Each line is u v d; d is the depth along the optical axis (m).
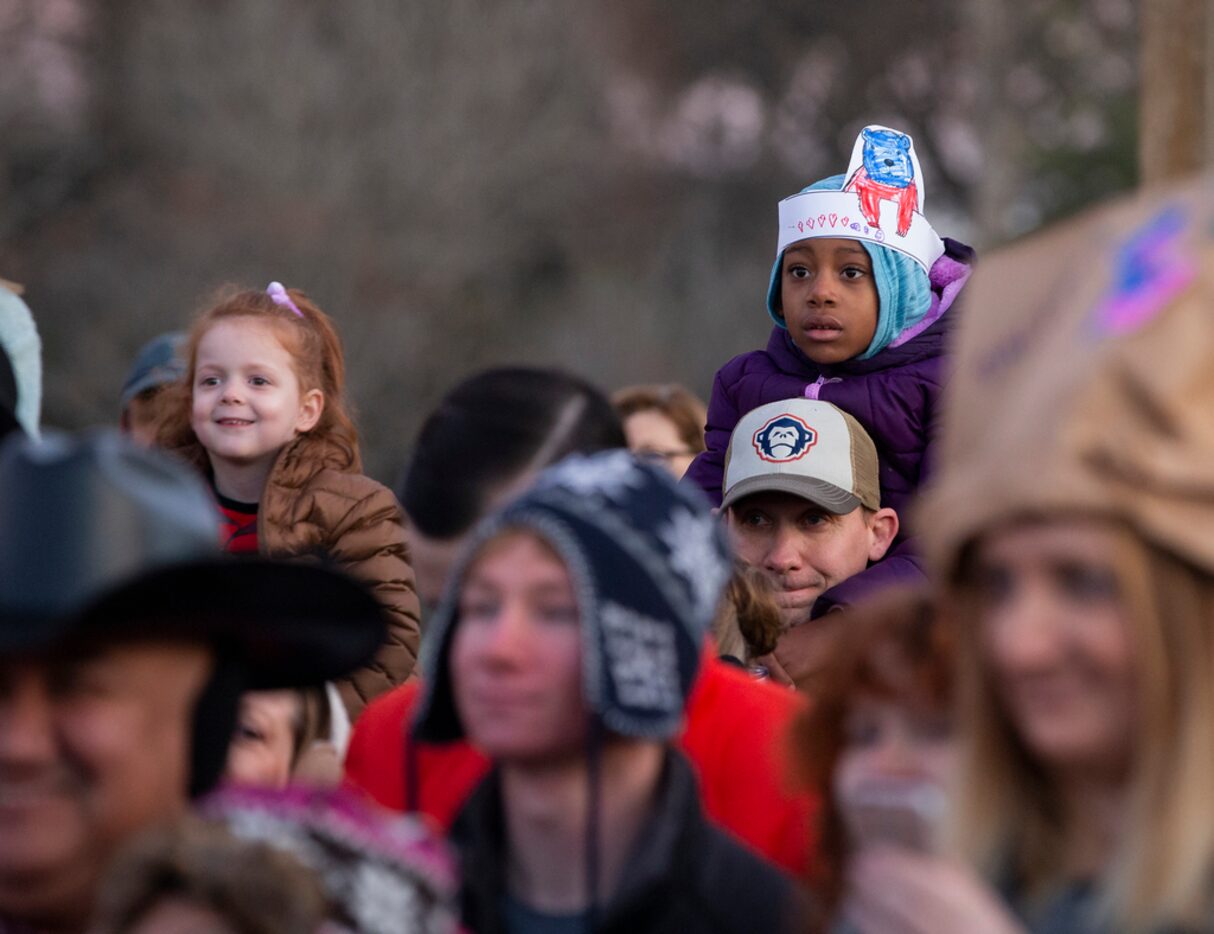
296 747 9.52
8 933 6.82
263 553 14.28
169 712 6.77
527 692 7.28
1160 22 22.33
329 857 6.25
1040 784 6.51
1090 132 90.94
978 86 74.44
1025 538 6.04
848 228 15.95
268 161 81.00
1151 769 5.91
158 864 5.99
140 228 75.75
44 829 6.59
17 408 12.70
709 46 123.19
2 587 6.47
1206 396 5.85
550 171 92.00
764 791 8.70
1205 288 5.89
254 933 5.88
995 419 6.21
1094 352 5.95
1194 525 5.79
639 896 7.36
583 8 104.62
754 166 120.81
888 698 7.06
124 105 83.31
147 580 6.49
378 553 14.15
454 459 8.53
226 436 14.73
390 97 84.69
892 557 14.03
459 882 7.58
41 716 6.59
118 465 6.68
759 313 90.69
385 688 13.21
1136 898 5.93
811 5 121.62
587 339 84.56
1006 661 6.12
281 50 83.06
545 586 7.33
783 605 13.64
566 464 7.72
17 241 75.50
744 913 7.52
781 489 13.47
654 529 7.41
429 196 83.38
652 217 108.75
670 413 19.86
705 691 8.99
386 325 75.69
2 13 83.62
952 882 6.21
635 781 7.52
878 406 15.53
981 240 73.06
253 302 15.27
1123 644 5.97
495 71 88.12
